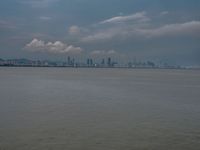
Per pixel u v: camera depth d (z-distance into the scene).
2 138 21.02
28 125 25.20
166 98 48.00
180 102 42.75
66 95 51.34
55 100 43.75
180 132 23.31
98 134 22.50
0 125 25.16
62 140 20.75
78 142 20.31
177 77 154.25
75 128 24.23
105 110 34.34
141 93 56.62
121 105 38.81
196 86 79.94
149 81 106.94
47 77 125.69
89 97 48.44
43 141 20.39
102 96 50.22
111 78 127.19
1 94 52.25
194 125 26.11
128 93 56.41
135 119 28.58
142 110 34.62
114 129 24.20
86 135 22.05
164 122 27.31
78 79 111.81
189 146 19.78
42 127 24.45
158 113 32.50
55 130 23.56
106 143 20.23
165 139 21.30
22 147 19.05
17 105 37.84
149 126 25.53
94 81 99.50
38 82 89.50
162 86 78.94
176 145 19.94
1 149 18.58
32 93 54.59
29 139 20.81
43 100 43.53
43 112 32.28
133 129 24.14
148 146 19.70
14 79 106.06
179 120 28.31
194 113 32.75
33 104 38.91
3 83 83.38
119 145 19.81
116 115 30.84
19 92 56.59
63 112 32.50
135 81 105.25
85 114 31.19
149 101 43.75
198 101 44.12
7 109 34.34
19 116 29.67
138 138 21.48
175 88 72.00
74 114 31.14
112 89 65.69
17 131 23.08
